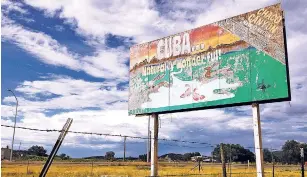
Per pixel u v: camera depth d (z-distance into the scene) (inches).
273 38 689.6
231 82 738.2
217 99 755.4
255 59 709.3
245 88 711.7
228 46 758.5
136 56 960.3
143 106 908.0
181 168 1800.0
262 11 717.3
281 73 667.4
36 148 3631.9
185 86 825.5
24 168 1595.7
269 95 673.6
